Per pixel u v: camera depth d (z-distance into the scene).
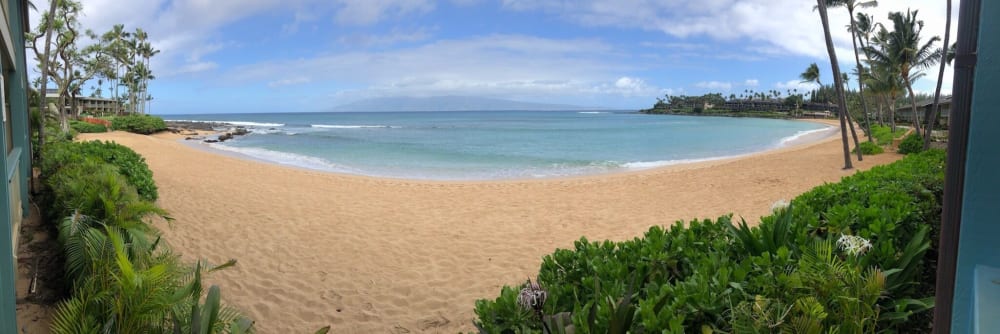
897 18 27.62
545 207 10.34
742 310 2.23
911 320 2.80
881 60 31.61
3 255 3.06
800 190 12.17
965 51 1.52
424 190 12.70
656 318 2.19
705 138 41.94
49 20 11.27
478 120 109.62
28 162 7.92
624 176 15.84
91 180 5.84
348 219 8.84
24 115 7.12
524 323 2.71
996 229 1.43
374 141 36.91
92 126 36.09
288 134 46.47
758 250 3.29
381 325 4.58
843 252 3.08
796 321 2.09
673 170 17.45
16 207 5.34
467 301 5.11
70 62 27.98
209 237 7.31
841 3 24.27
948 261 1.59
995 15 1.41
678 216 9.38
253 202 10.04
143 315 3.00
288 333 4.41
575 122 92.75
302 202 10.36
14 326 3.11
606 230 8.25
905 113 68.12
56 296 4.42
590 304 2.50
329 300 5.15
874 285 2.31
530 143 35.62
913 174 6.12
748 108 147.62
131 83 67.19
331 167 19.75
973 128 1.45
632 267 3.15
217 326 3.26
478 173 18.20
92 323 3.10
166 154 20.16
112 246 3.86
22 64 8.02
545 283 3.25
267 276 5.80
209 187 11.61
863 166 17.14
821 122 89.38
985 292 1.33
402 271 6.05
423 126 71.06
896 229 3.77
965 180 1.48
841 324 2.20
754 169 16.69
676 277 3.17
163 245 5.65
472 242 7.41
